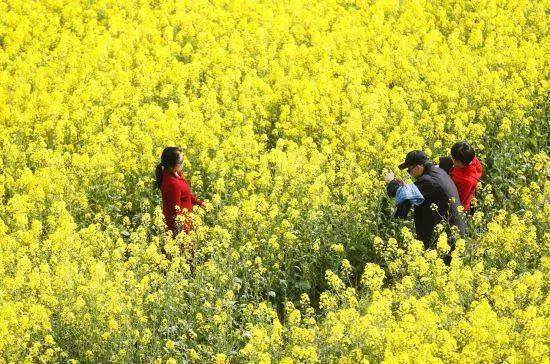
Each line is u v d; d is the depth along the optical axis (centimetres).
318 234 3381
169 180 3325
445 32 5431
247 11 5612
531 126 4259
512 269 3081
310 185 3597
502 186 3797
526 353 2594
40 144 4003
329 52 4950
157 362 2658
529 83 4572
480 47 5169
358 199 3522
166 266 3144
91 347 2825
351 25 5453
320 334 2789
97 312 2839
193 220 3316
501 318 2705
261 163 3759
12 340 2702
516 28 5197
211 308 2962
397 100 4331
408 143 3941
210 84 4603
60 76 4841
